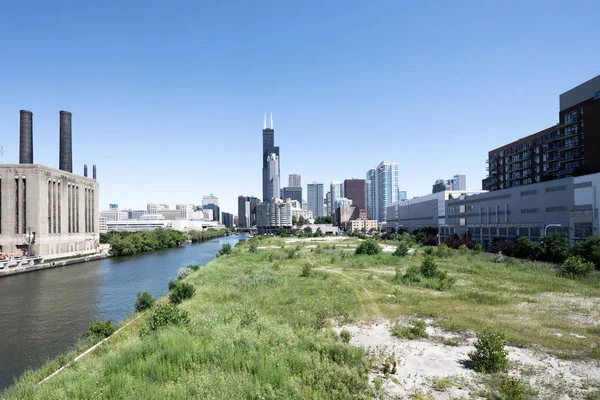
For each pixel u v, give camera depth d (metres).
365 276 47.62
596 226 66.88
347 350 17.95
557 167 99.62
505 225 95.44
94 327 29.45
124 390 13.45
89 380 14.91
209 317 26.17
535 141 112.56
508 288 37.62
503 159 131.62
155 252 134.00
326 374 14.64
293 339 19.75
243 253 91.62
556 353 18.92
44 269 85.06
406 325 24.59
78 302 49.03
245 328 22.34
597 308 28.80
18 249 96.62
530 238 85.12
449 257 69.62
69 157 136.75
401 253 71.69
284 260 70.50
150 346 18.94
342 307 29.64
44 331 35.78
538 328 23.36
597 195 66.88
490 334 17.98
